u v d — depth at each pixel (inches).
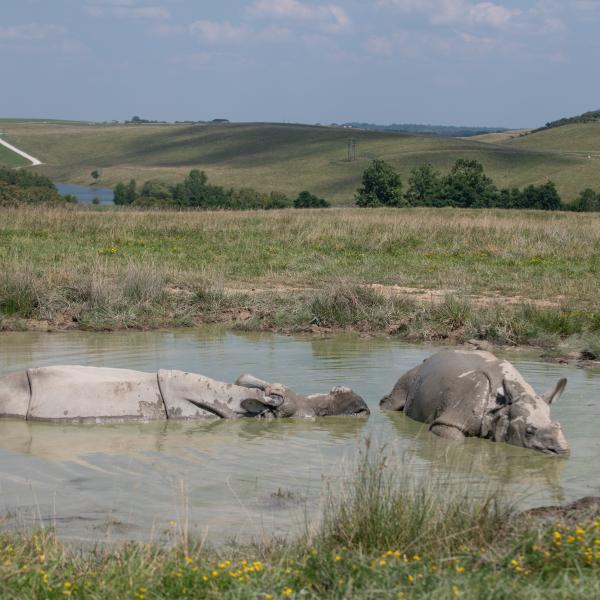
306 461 399.5
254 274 989.8
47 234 1262.3
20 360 592.1
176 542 292.2
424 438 447.5
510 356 646.5
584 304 823.7
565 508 332.2
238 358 613.3
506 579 246.1
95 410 466.3
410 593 238.4
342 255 1149.1
